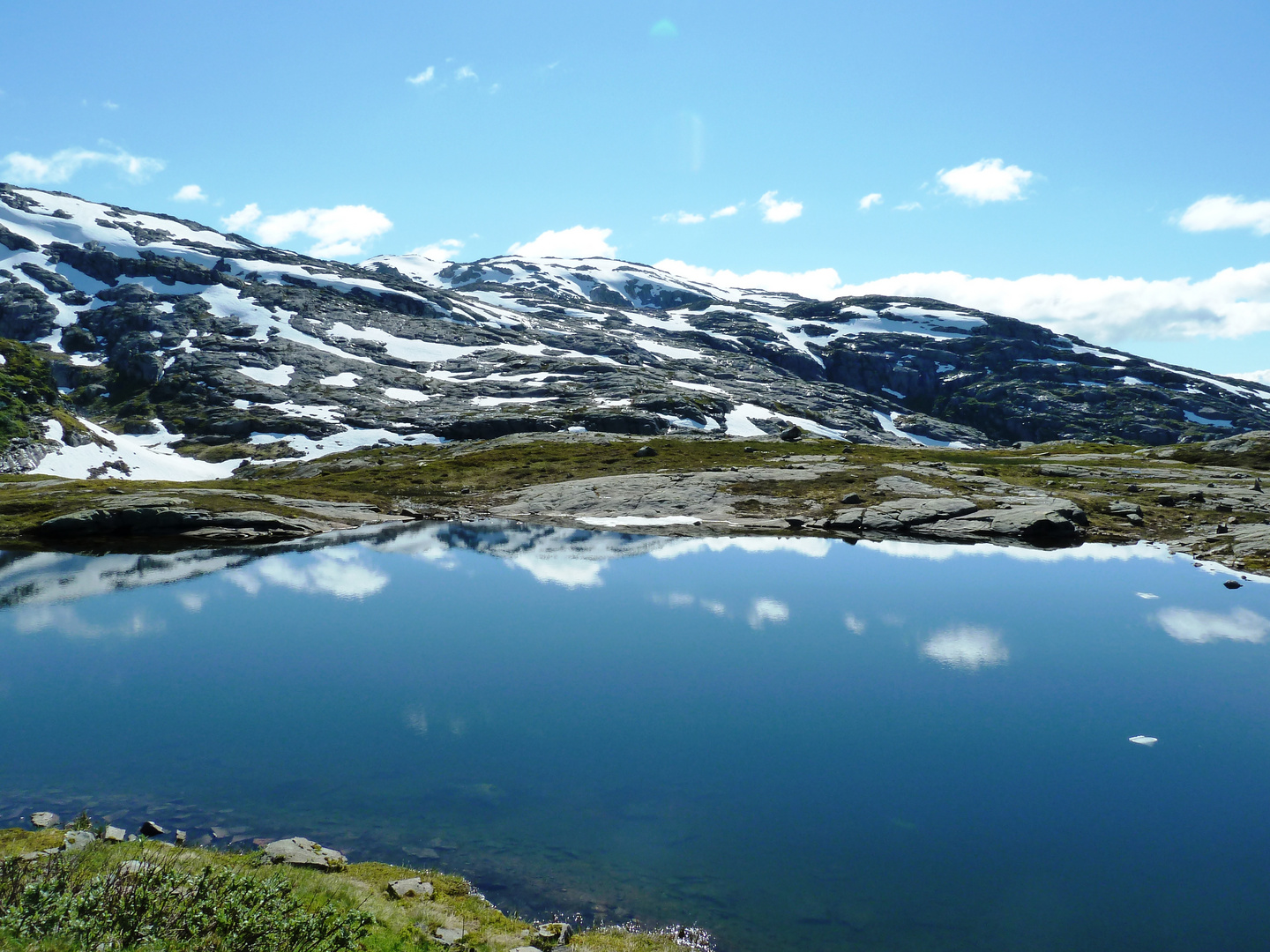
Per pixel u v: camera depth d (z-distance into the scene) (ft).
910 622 168.45
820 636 156.97
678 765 96.27
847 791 90.12
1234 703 120.67
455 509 347.56
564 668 135.23
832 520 299.17
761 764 96.99
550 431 581.53
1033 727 110.42
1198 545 250.16
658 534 289.12
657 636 156.66
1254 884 71.87
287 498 334.03
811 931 63.05
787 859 74.69
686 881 70.28
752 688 125.70
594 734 105.91
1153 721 113.19
